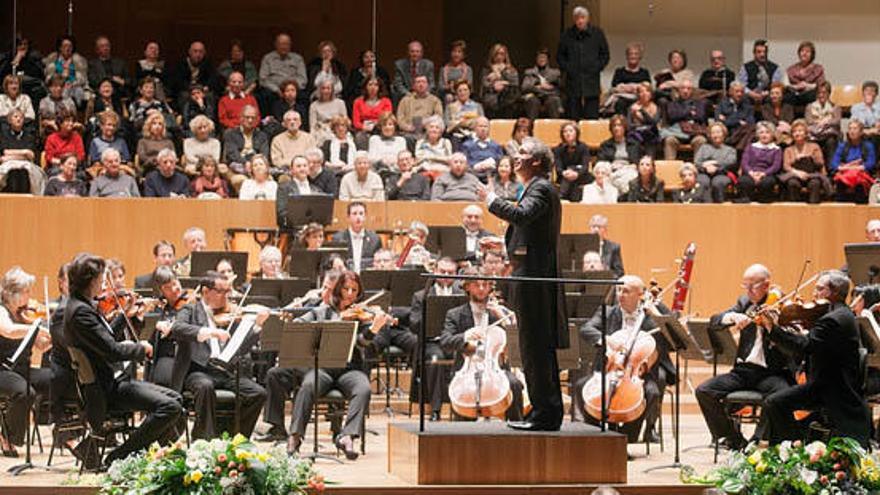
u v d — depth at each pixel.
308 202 12.70
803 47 17.12
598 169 14.48
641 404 9.34
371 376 12.41
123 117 15.92
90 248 13.45
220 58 20.19
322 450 9.80
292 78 16.83
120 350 8.48
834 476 8.01
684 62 17.23
